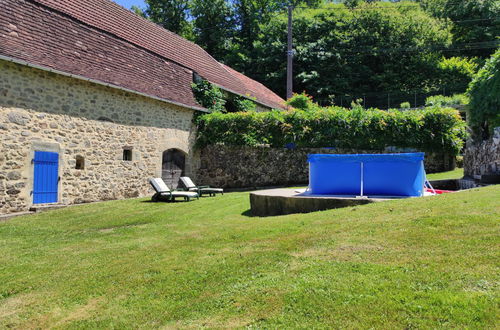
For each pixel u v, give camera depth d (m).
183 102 13.15
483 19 34.78
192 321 2.79
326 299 2.79
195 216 7.60
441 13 38.19
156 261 4.31
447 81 33.06
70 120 9.64
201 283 3.48
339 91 32.72
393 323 2.38
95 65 10.46
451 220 4.13
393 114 13.22
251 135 13.59
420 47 33.94
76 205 9.54
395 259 3.35
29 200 8.63
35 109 8.80
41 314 3.23
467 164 11.02
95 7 13.01
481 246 3.33
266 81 33.69
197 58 16.97
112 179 10.87
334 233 4.41
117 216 7.94
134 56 12.47
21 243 5.89
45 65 8.68
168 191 10.16
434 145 13.23
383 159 7.17
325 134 13.45
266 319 2.65
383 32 34.72
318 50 33.28
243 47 36.22
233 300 3.03
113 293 3.50
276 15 38.31
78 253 5.09
